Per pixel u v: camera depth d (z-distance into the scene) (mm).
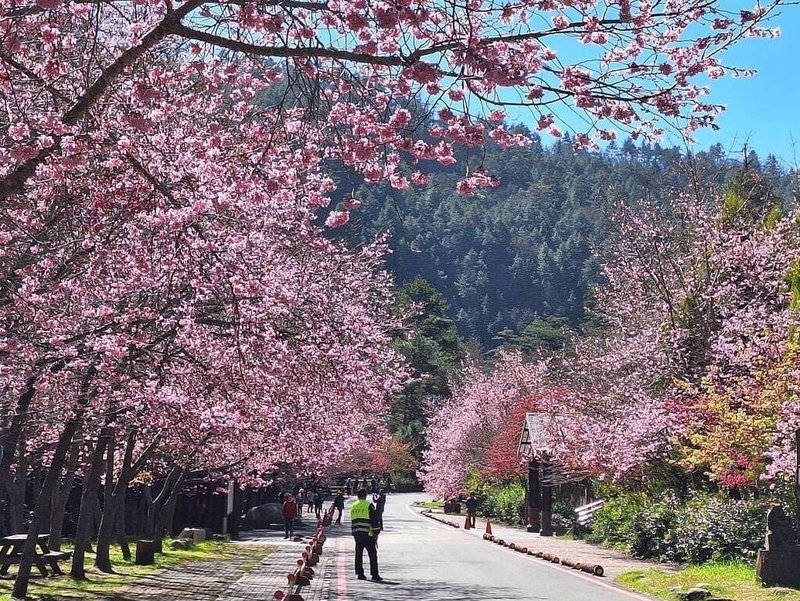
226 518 35531
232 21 9312
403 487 96812
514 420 48719
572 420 30000
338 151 8953
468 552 28078
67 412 14492
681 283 29469
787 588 15148
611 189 42875
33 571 18938
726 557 20594
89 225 12258
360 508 19656
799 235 28859
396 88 8508
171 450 23844
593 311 49375
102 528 20141
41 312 12664
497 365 67188
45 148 8547
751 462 19750
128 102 10242
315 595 16547
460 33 8086
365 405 21484
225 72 10000
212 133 10961
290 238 17219
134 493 35031
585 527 34812
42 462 22156
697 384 25406
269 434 21188
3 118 10633
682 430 21953
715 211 32531
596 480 33062
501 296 149375
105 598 15516
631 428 24859
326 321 16219
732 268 28828
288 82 8812
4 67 8875
